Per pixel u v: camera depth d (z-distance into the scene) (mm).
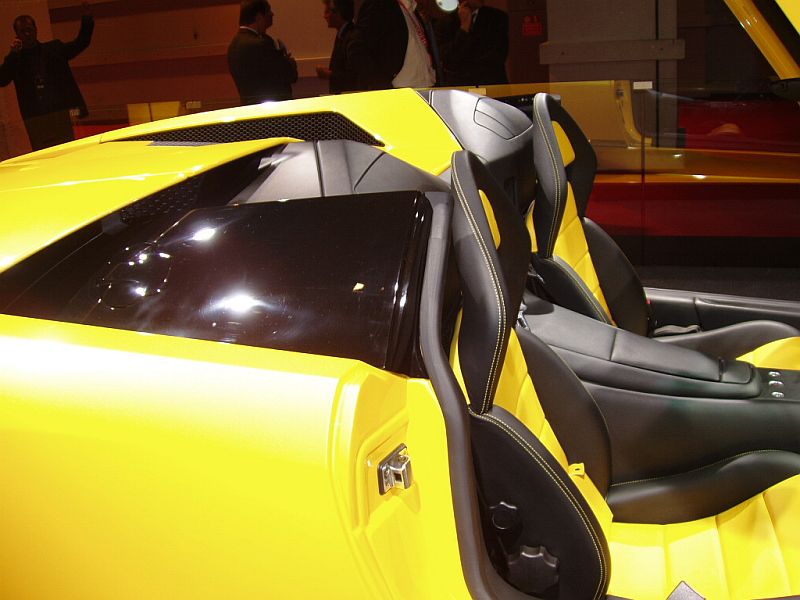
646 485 1821
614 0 5547
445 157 1867
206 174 1513
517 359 1513
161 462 978
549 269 2135
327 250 1165
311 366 969
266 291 1135
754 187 4543
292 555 949
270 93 5215
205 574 1005
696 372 1831
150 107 4164
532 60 5930
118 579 1056
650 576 1643
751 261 4715
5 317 1167
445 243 1172
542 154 2115
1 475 1068
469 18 5383
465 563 1099
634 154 4715
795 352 2193
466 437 1064
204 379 982
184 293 1164
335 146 1634
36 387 1041
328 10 5184
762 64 4352
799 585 1501
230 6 6312
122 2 6660
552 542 1320
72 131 4625
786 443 1768
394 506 993
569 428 1646
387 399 1000
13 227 1328
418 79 5027
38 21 6656
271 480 929
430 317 1093
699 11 5191
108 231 1334
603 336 1906
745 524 1701
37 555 1090
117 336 1090
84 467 1021
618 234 4910
